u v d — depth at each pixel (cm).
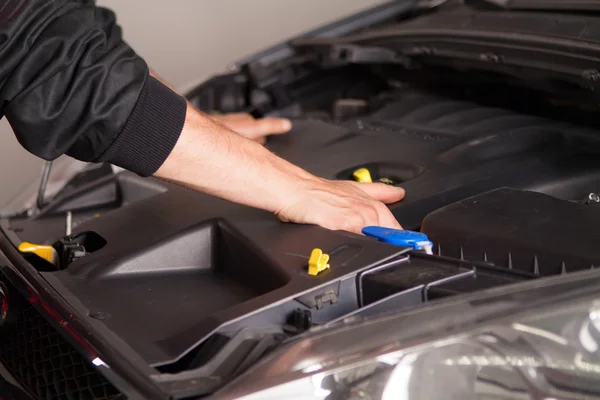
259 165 97
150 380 71
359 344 72
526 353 77
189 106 94
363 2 299
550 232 92
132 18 303
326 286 83
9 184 218
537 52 130
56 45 82
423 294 82
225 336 77
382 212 103
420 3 185
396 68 168
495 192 106
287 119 158
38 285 93
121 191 135
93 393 83
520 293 77
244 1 306
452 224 98
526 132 128
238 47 289
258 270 93
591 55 121
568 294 78
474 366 75
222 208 109
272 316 80
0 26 81
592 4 136
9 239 113
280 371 70
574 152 126
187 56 285
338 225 100
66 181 146
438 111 150
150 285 96
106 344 79
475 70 149
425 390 74
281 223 102
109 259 100
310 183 102
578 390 79
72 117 83
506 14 147
